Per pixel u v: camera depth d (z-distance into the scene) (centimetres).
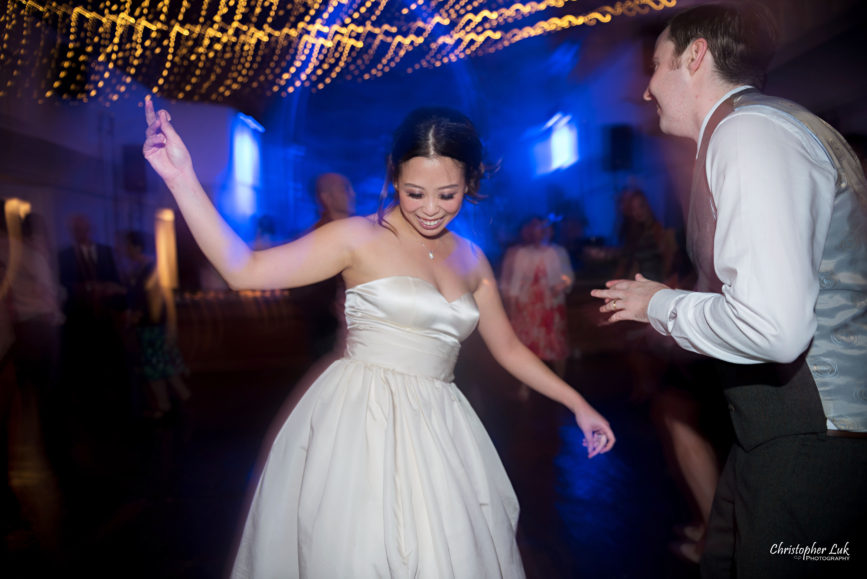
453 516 147
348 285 168
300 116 1859
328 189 320
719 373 150
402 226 165
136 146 1238
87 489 365
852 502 133
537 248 607
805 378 134
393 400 154
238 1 1201
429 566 143
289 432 160
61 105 1040
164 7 1148
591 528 303
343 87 1808
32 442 397
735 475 149
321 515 144
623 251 486
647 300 145
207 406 589
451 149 148
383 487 145
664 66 158
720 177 128
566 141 1722
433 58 1568
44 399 404
